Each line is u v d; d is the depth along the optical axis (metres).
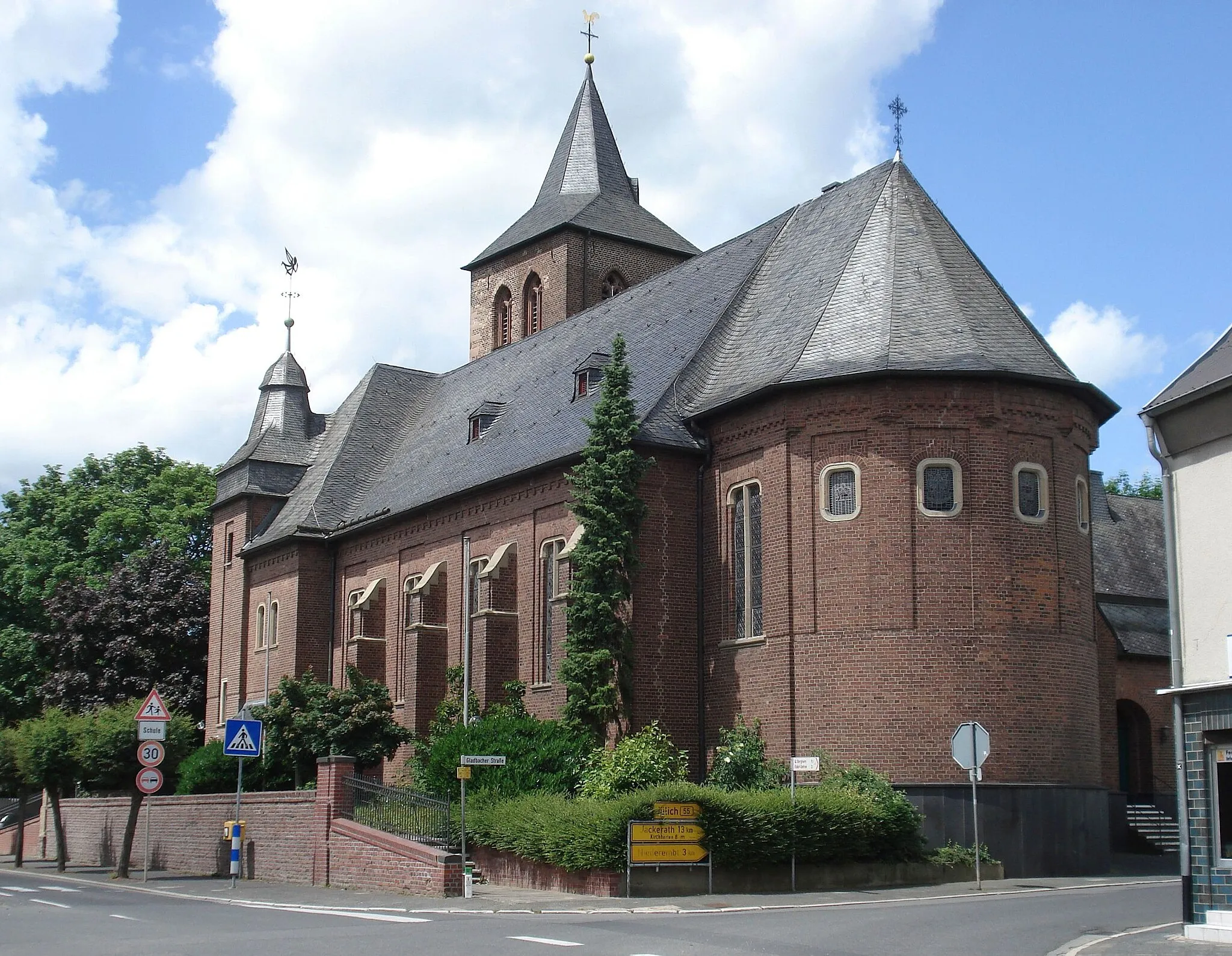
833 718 33.38
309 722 39.78
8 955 18.05
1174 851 40.50
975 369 33.78
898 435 33.81
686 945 18.42
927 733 32.69
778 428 35.41
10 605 74.19
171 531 73.38
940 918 22.36
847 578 33.72
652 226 62.31
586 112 64.12
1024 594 33.66
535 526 42.47
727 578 37.09
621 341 36.84
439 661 45.84
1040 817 32.75
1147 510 52.41
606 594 35.31
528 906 25.70
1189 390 20.89
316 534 54.03
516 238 62.22
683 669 37.31
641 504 35.94
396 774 46.66
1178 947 18.47
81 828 51.72
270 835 35.88
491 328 63.56
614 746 36.25
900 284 36.25
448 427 54.12
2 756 47.97
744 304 41.88
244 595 57.88
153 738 35.62
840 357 35.06
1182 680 20.97
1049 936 19.81
